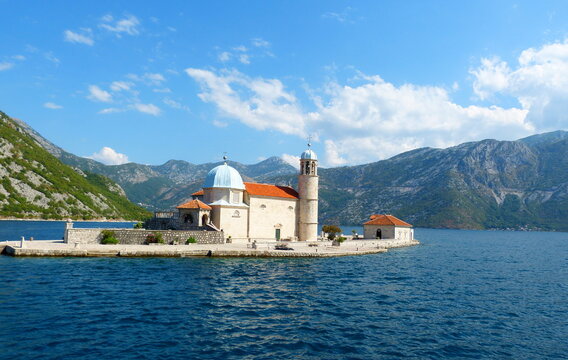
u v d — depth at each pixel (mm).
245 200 93062
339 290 45188
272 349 26422
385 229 123000
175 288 42500
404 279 54531
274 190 99062
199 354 25031
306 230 100125
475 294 46531
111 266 54812
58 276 46500
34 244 67125
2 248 63594
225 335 28688
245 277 50250
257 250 70062
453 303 41344
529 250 127438
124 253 63562
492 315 37094
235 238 88875
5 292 38156
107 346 25672
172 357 24375
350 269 61188
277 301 38875
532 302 43312
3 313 31516
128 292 40062
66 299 36500
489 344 29094
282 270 57031
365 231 126062
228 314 33844
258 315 33938
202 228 82312
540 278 61500
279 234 97250
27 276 45844
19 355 23688
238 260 65500
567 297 46625
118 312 33094
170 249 67000
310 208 100750
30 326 28750
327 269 59938
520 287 52531
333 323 32562
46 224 185500
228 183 89750
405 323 33375
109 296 38188
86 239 71000
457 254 99938
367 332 30625
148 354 24672
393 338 29531
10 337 26484
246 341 27672
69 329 28516
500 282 56031
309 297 41094
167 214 89625
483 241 178125
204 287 43531
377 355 26156
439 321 34375
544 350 28203
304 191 101000
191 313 33625
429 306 39594
